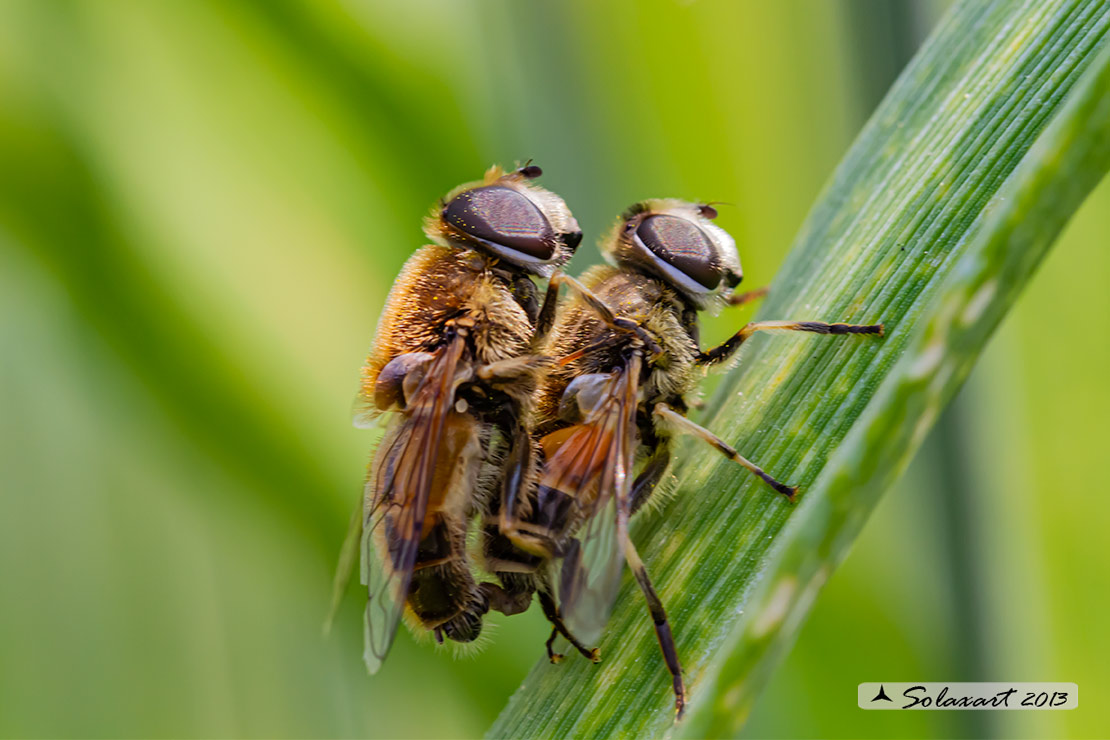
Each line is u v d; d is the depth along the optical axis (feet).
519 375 0.42
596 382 0.42
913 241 0.41
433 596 0.42
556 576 0.42
